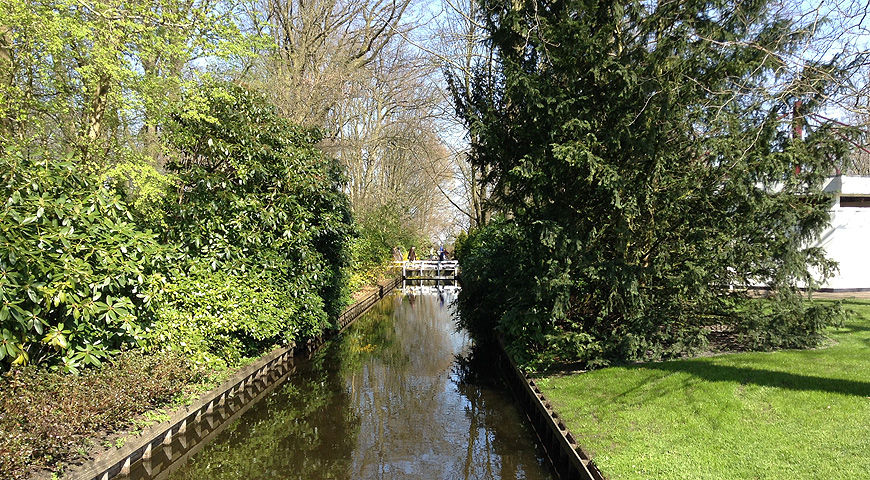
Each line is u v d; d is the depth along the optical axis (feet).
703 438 14.83
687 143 22.44
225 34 22.99
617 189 20.71
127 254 18.34
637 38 23.54
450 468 18.94
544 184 22.53
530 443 21.08
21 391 13.89
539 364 24.34
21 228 15.07
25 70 22.22
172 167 26.78
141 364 18.30
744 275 23.56
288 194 29.27
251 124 28.37
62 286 15.70
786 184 21.97
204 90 24.75
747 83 18.30
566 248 21.83
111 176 20.97
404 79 64.90
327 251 37.58
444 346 43.45
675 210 22.84
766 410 15.65
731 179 21.26
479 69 26.17
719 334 25.27
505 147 24.16
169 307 21.77
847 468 12.15
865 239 40.37
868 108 14.14
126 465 16.19
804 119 19.90
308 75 51.37
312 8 52.49
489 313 37.09
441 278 111.14
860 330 24.90
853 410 14.65
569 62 21.74
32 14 18.01
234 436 22.17
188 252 24.39
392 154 113.39
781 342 21.88
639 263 23.93
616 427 16.63
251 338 28.12
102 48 19.13
